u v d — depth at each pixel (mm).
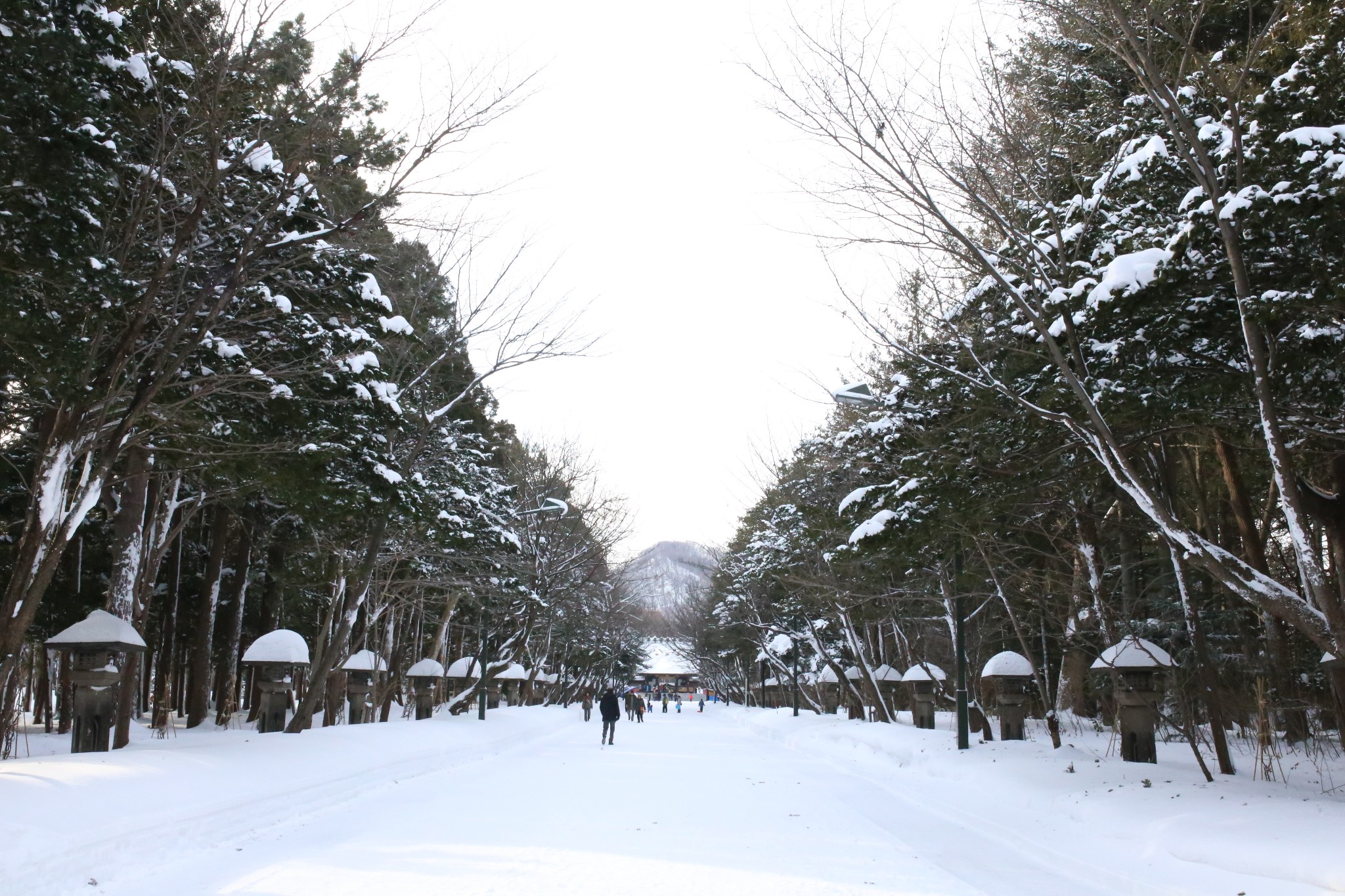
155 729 27469
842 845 10070
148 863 8508
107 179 9625
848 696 38406
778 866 8773
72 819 8625
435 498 21234
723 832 10898
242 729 29344
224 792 11320
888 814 12891
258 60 10742
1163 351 10680
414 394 20562
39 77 8922
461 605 37469
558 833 10586
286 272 13516
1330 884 6816
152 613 34531
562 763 21141
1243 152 9469
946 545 16484
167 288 11969
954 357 12555
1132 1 10125
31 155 8914
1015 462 12562
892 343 12109
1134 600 22000
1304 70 9219
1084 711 27516
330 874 8141
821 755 25125
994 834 11102
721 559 52938
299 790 12992
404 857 9023
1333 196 8273
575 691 70500
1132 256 9578
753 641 47500
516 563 29062
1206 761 14750
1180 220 10422
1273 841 7953
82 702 12992
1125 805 10531
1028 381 12133
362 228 11727
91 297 9727
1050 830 10617
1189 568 19391
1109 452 10906
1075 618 21000
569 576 41750
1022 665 19906
